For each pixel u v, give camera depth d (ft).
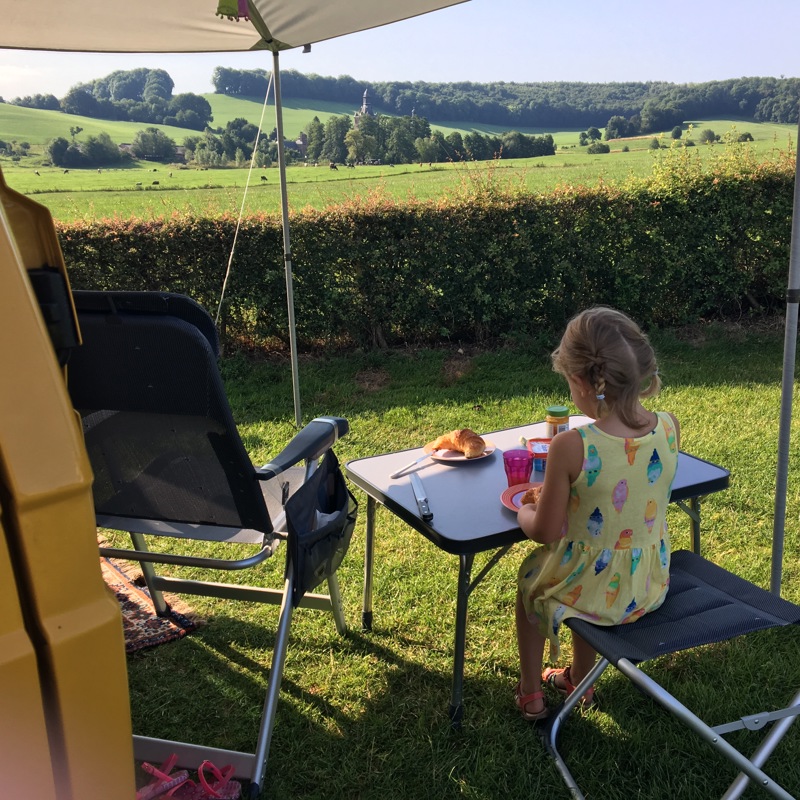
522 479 6.72
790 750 6.48
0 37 11.59
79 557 3.02
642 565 5.78
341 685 7.59
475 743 6.77
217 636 8.50
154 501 6.81
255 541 6.71
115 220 19.49
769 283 21.67
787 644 7.93
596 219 20.49
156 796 5.70
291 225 19.39
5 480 2.80
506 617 8.71
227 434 6.00
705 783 6.20
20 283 2.95
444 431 14.99
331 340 20.75
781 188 20.66
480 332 21.06
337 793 6.27
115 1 10.04
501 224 20.07
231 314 20.18
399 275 20.04
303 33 11.73
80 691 3.02
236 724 7.11
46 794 2.96
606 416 5.66
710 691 7.22
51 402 2.97
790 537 10.23
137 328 5.64
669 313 21.88
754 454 13.01
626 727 6.87
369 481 7.14
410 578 9.61
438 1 10.06
